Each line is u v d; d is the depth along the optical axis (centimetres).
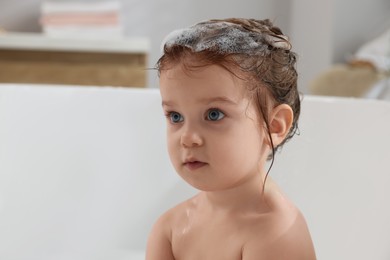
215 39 66
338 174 119
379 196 114
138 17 296
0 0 282
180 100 66
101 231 130
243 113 66
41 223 129
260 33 70
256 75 67
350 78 213
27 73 241
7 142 128
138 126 132
